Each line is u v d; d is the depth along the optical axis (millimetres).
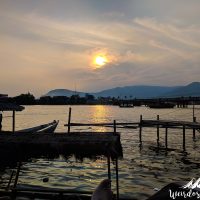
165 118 80688
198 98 131375
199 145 34406
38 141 12398
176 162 24969
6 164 22203
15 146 12547
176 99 140875
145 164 24219
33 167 23125
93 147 12039
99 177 20266
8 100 36688
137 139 40219
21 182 19062
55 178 20078
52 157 26266
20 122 77062
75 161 25250
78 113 126312
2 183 18750
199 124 29859
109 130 53000
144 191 16797
